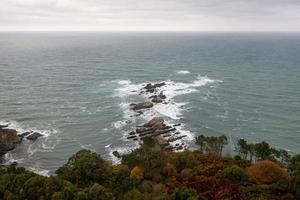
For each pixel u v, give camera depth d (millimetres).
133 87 195000
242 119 144375
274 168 62844
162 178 64062
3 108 152500
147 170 67125
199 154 79375
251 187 55844
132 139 120625
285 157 86188
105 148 114562
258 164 65500
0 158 106812
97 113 147375
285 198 53375
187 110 152750
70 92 183125
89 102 164000
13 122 135625
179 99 170375
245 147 83438
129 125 133500
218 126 135750
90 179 61031
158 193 55906
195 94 181375
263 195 53469
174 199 51906
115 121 137750
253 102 169125
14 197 51312
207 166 68312
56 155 109812
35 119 139625
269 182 60344
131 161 71062
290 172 68625
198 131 129750
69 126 132875
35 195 52219
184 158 71625
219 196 53625
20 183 55344
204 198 51344
